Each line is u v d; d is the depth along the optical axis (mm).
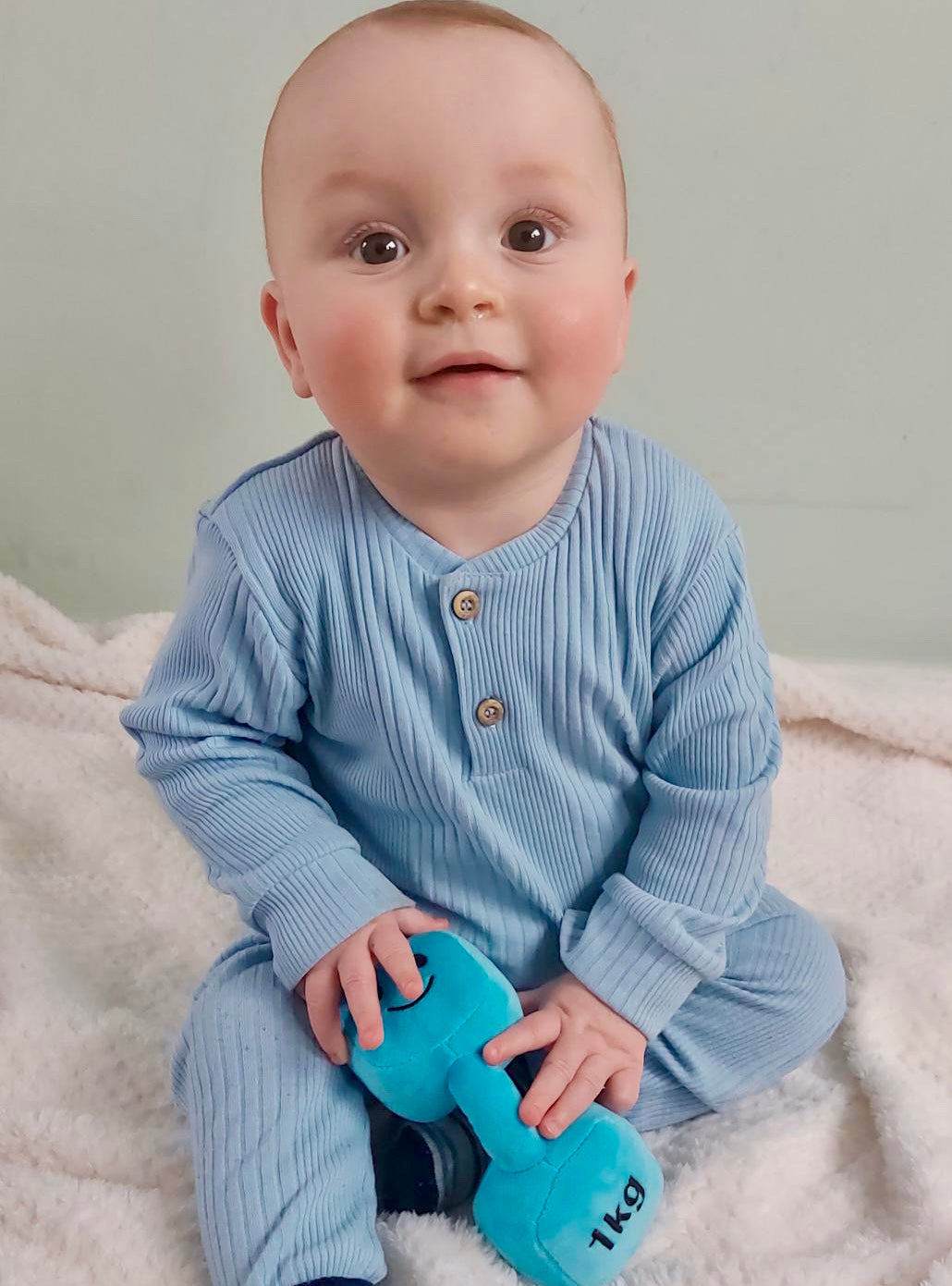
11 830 1053
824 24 1070
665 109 1105
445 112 599
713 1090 778
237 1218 630
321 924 695
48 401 1253
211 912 974
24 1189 691
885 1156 739
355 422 630
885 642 1342
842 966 846
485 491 677
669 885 739
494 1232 662
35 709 1182
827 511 1277
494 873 757
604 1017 714
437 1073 675
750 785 741
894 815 1096
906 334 1190
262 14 1082
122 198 1154
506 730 717
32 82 1108
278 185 649
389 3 1083
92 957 911
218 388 1240
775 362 1208
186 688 751
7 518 1317
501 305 603
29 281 1195
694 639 741
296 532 712
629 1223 651
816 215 1143
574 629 706
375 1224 683
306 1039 699
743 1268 667
